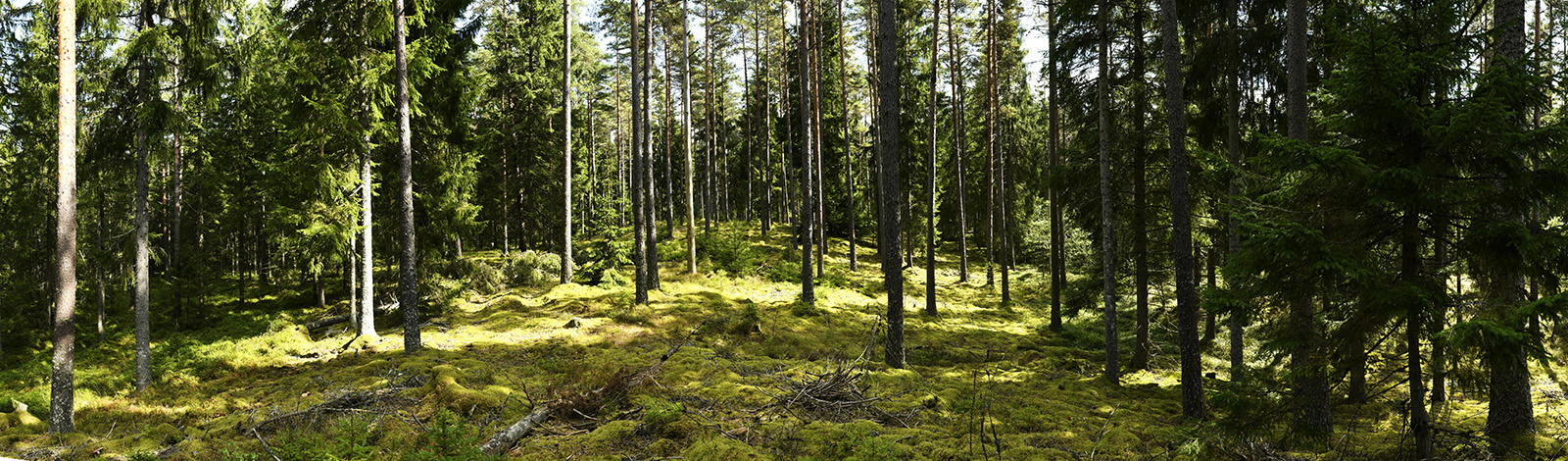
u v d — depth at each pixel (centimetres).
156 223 3019
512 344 1567
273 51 1638
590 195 4472
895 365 1393
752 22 3331
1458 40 650
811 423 938
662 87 4206
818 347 1630
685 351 1432
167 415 1055
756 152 4778
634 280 2391
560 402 1025
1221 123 1310
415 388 1112
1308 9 1102
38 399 1141
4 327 2550
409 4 1595
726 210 4378
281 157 1762
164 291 2570
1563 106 562
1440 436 721
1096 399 1287
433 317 1936
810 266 2122
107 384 1315
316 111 1553
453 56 1934
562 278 2314
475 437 715
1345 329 623
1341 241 606
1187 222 1109
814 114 3212
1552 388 1150
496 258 2916
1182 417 1132
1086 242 2903
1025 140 3403
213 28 1407
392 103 1600
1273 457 803
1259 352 762
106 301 2842
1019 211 3466
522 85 2617
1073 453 875
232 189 2400
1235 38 1189
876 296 2505
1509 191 578
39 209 2594
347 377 1255
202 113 1622
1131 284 1697
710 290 2266
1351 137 639
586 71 3216
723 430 914
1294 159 612
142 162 1370
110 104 1400
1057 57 1588
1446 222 592
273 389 1200
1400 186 577
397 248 1977
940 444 869
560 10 2605
